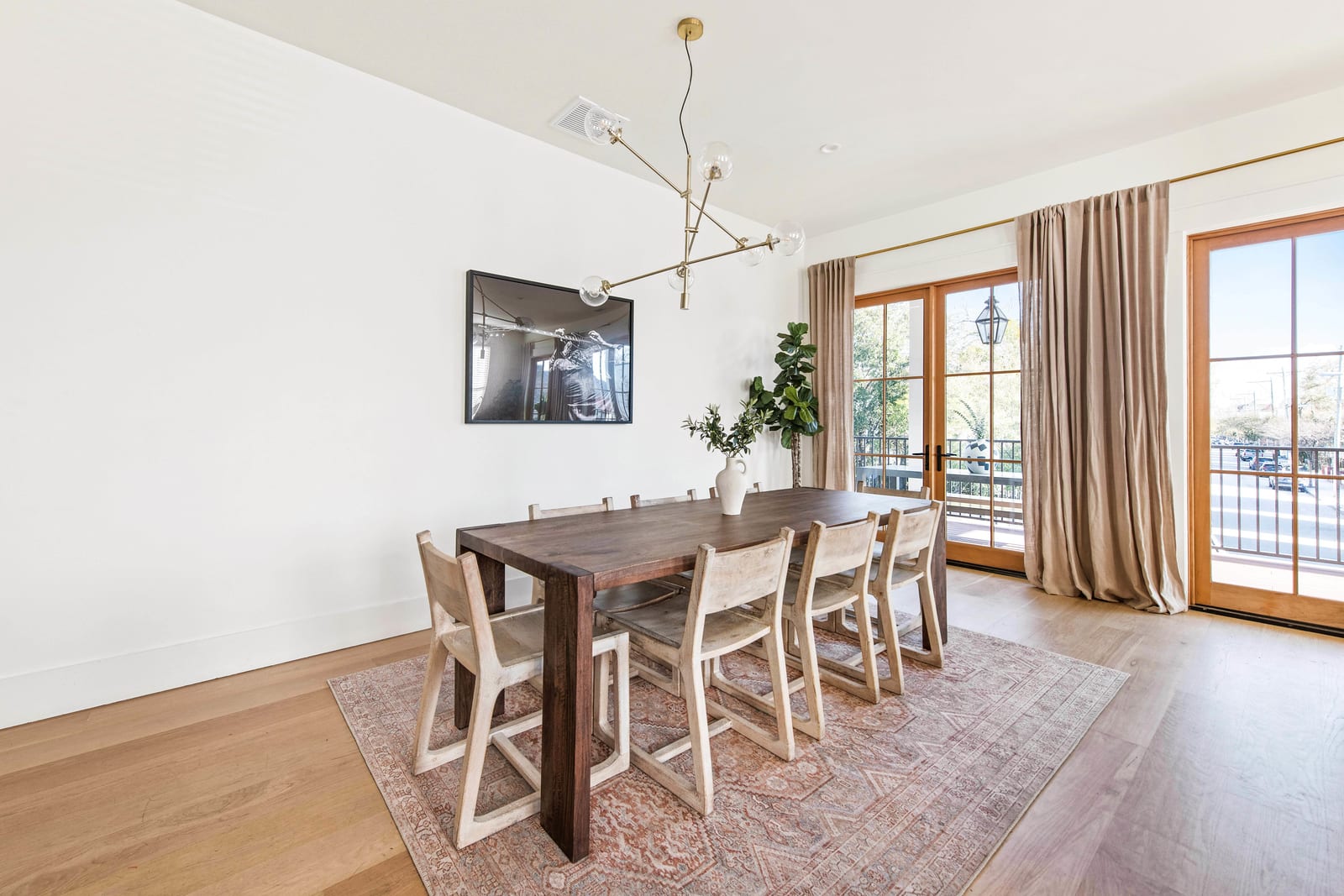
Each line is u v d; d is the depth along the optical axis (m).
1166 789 1.59
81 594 2.03
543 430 3.29
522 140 3.16
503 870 1.30
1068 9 2.18
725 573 1.55
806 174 3.65
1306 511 2.88
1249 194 2.91
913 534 2.28
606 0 2.13
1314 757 1.75
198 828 1.43
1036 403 3.59
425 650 2.59
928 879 1.27
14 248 1.89
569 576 1.37
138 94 2.10
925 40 2.37
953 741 1.84
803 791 1.59
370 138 2.63
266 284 2.38
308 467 2.50
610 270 3.60
